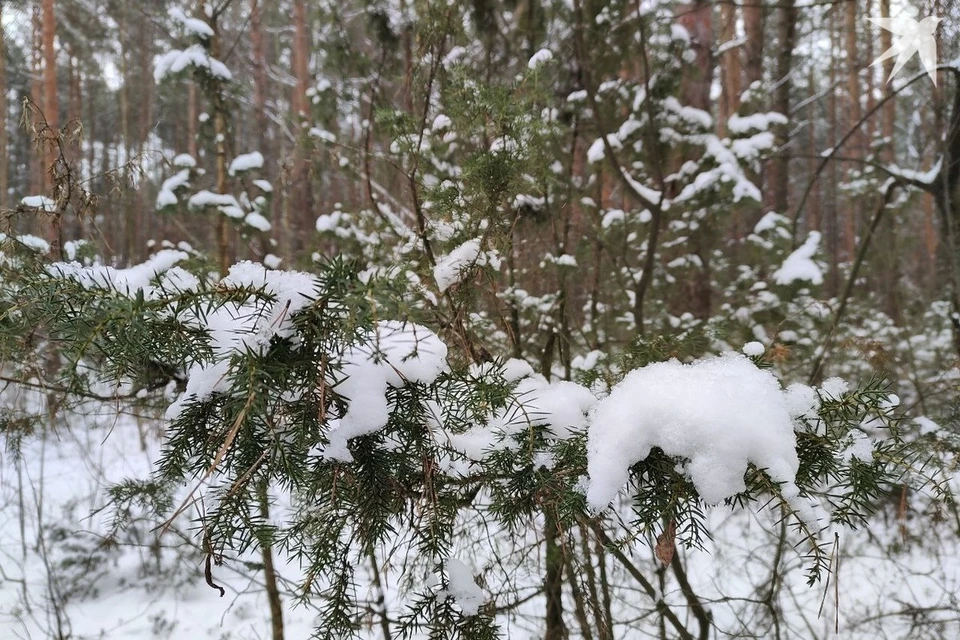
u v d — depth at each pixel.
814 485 0.93
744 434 0.77
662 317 2.60
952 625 2.50
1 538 3.54
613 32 2.56
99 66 10.82
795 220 2.99
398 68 2.36
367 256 1.83
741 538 2.76
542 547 1.86
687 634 2.12
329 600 1.00
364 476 0.90
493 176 1.32
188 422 0.84
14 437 1.70
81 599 3.49
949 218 2.48
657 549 0.82
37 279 0.78
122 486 1.77
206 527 0.77
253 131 8.27
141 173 1.63
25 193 9.26
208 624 3.45
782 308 2.55
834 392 0.94
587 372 1.33
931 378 2.71
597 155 2.59
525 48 2.59
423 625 1.13
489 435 1.09
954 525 2.24
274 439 0.72
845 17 3.36
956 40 1.98
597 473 0.80
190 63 3.01
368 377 0.85
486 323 1.56
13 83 9.93
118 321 0.72
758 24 4.09
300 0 5.91
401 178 1.89
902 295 4.24
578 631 1.92
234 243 3.37
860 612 2.68
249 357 0.69
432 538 1.01
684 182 2.89
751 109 3.09
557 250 2.17
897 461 0.88
